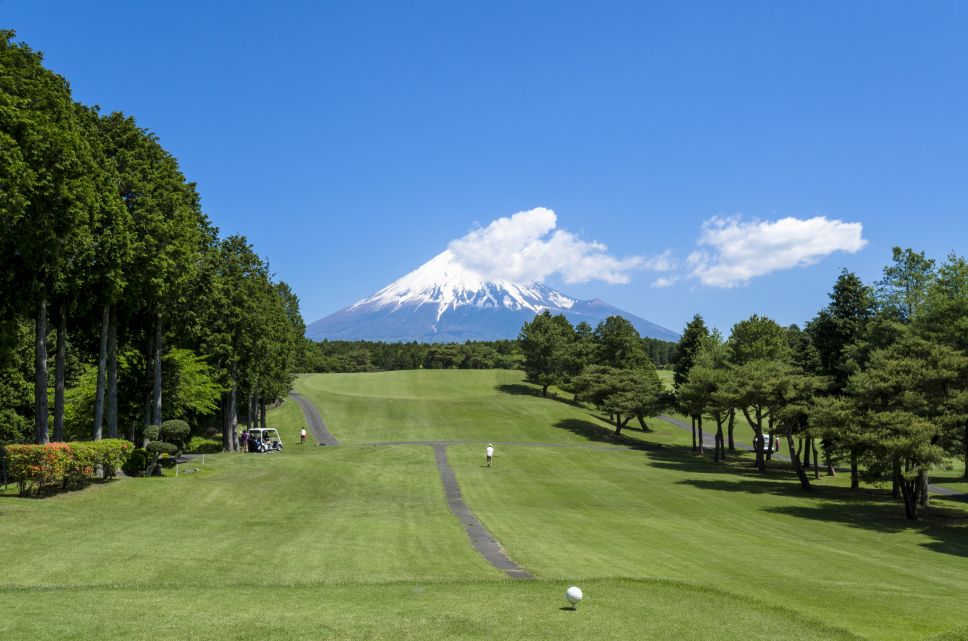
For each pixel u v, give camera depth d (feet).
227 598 43.16
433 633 36.45
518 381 426.92
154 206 108.78
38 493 87.51
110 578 50.01
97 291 102.78
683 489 157.07
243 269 181.78
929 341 136.05
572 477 171.83
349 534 78.64
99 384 107.04
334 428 276.62
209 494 102.17
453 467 179.11
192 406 168.76
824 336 193.57
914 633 44.60
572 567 65.31
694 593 50.98
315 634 35.29
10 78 79.87
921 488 137.80
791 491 161.17
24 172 75.25
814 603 54.13
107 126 110.63
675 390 282.36
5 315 97.76
